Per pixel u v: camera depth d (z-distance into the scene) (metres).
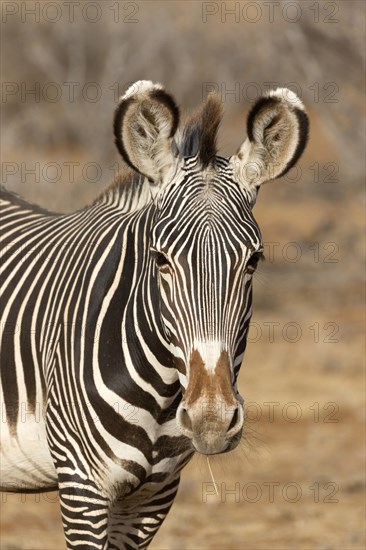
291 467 18.83
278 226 37.75
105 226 10.27
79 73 39.22
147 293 9.27
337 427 20.83
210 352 8.24
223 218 8.45
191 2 41.97
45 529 16.02
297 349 25.98
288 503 17.20
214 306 8.27
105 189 10.97
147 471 9.66
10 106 42.91
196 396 8.17
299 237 36.03
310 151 45.28
